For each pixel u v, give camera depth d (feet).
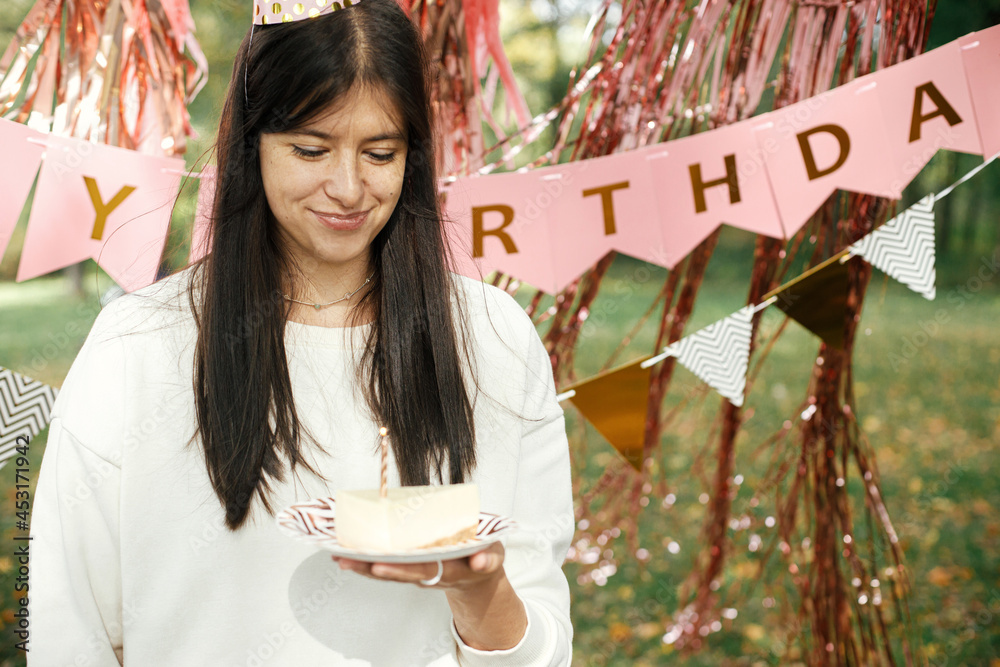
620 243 6.28
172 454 3.73
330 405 3.92
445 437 3.96
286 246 4.03
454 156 6.90
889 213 6.96
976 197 40.32
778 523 8.68
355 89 3.46
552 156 7.08
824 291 6.40
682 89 6.84
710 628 9.96
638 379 6.44
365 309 4.11
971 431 20.51
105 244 5.74
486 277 6.68
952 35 31.81
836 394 8.03
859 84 6.16
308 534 3.10
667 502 9.55
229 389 3.70
